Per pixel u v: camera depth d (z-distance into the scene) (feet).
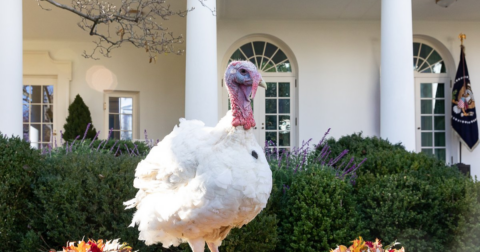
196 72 23.26
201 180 9.37
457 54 35.37
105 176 14.46
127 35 35.04
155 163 10.55
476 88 35.47
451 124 35.09
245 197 9.42
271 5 31.04
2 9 19.80
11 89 19.84
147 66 37.96
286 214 15.56
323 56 34.96
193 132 10.40
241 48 35.55
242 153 9.62
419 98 36.27
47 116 37.17
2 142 14.84
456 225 15.66
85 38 36.45
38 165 15.51
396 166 18.85
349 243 15.10
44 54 36.58
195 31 23.25
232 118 9.75
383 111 26.32
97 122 37.29
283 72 35.76
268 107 35.70
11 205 14.44
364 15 33.60
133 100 38.19
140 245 14.49
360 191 16.58
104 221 14.24
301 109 34.86
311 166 17.57
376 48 35.04
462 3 30.94
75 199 14.23
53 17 31.42
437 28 35.32
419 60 36.37
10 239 14.40
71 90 37.11
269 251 15.49
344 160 20.27
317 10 32.22
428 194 15.88
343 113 34.94
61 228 13.91
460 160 35.12
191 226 9.89
